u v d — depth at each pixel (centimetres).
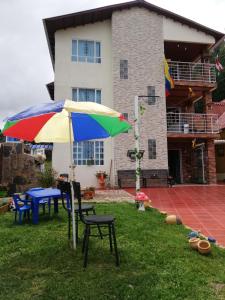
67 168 1593
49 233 589
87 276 383
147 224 668
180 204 1037
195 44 1878
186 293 338
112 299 325
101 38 1753
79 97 1688
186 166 1952
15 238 560
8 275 392
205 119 1819
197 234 564
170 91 1866
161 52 1791
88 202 1021
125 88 1719
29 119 457
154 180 1664
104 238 551
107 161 1656
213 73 1862
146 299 325
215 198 1170
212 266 426
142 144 1692
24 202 734
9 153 1292
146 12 1803
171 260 441
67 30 1712
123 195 1259
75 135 559
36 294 339
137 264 423
